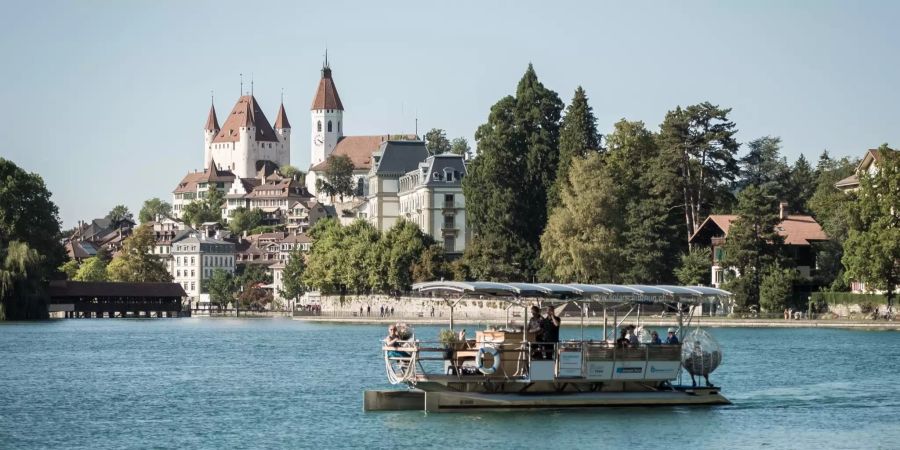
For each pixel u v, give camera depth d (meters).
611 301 120.50
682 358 124.25
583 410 117.19
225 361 191.50
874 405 128.50
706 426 113.56
